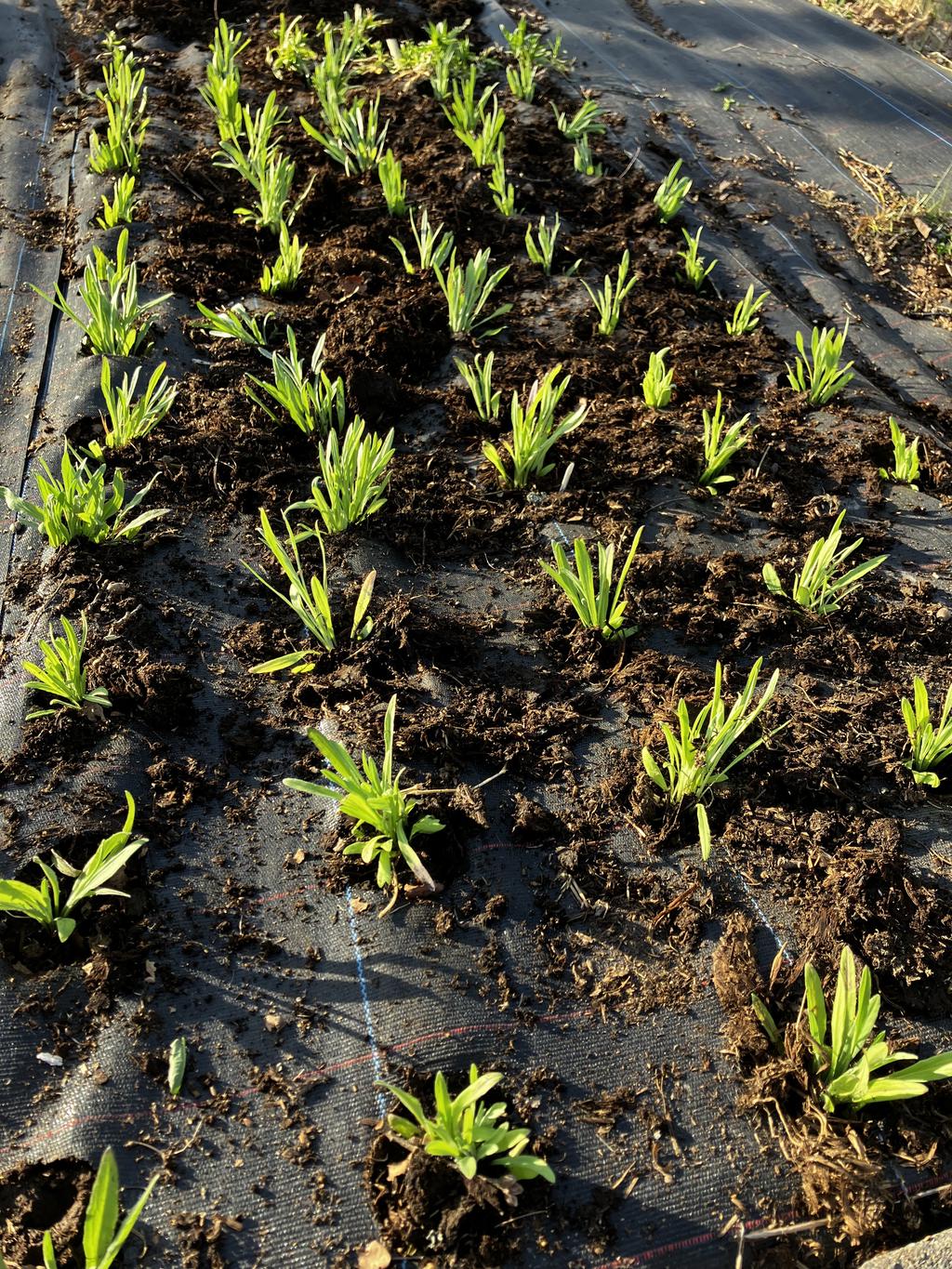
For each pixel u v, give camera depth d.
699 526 1.36
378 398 1.46
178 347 1.52
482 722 1.15
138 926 1.00
